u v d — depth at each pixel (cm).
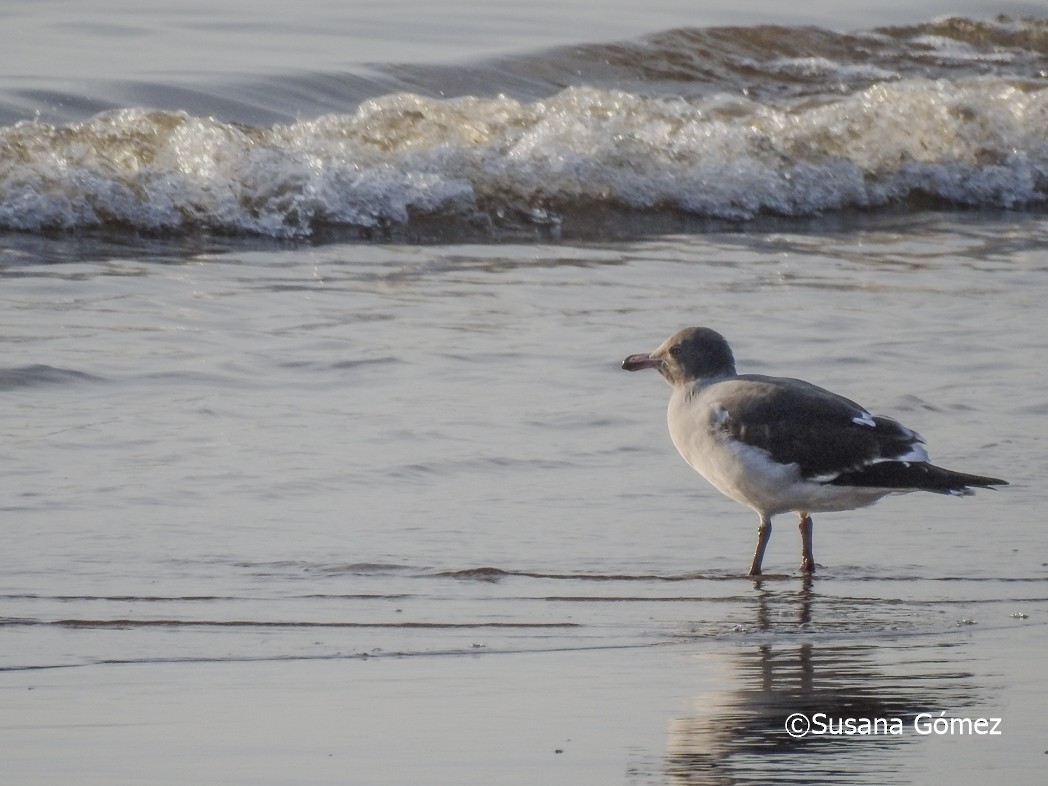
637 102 3055
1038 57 4097
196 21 3788
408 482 1362
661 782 791
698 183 2781
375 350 1762
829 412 1204
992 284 2175
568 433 1509
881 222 2773
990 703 912
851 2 4509
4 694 905
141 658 976
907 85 3281
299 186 2514
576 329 1880
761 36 3962
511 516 1295
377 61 3434
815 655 1002
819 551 1251
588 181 2730
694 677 955
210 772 794
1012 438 1489
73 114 2847
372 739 845
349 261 2283
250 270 2192
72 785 772
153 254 2281
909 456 1185
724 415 1213
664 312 1969
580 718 882
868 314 1969
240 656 984
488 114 2884
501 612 1085
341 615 1068
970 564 1214
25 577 1120
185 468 1370
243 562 1168
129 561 1161
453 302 2014
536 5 4209
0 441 1416
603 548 1233
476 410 1561
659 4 4306
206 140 2534
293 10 3988
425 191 2584
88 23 3675
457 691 923
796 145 2942
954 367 1725
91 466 1365
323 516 1273
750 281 2181
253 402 1568
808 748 843
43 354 1688
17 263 2169
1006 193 3003
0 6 3812
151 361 1688
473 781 789
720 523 1309
